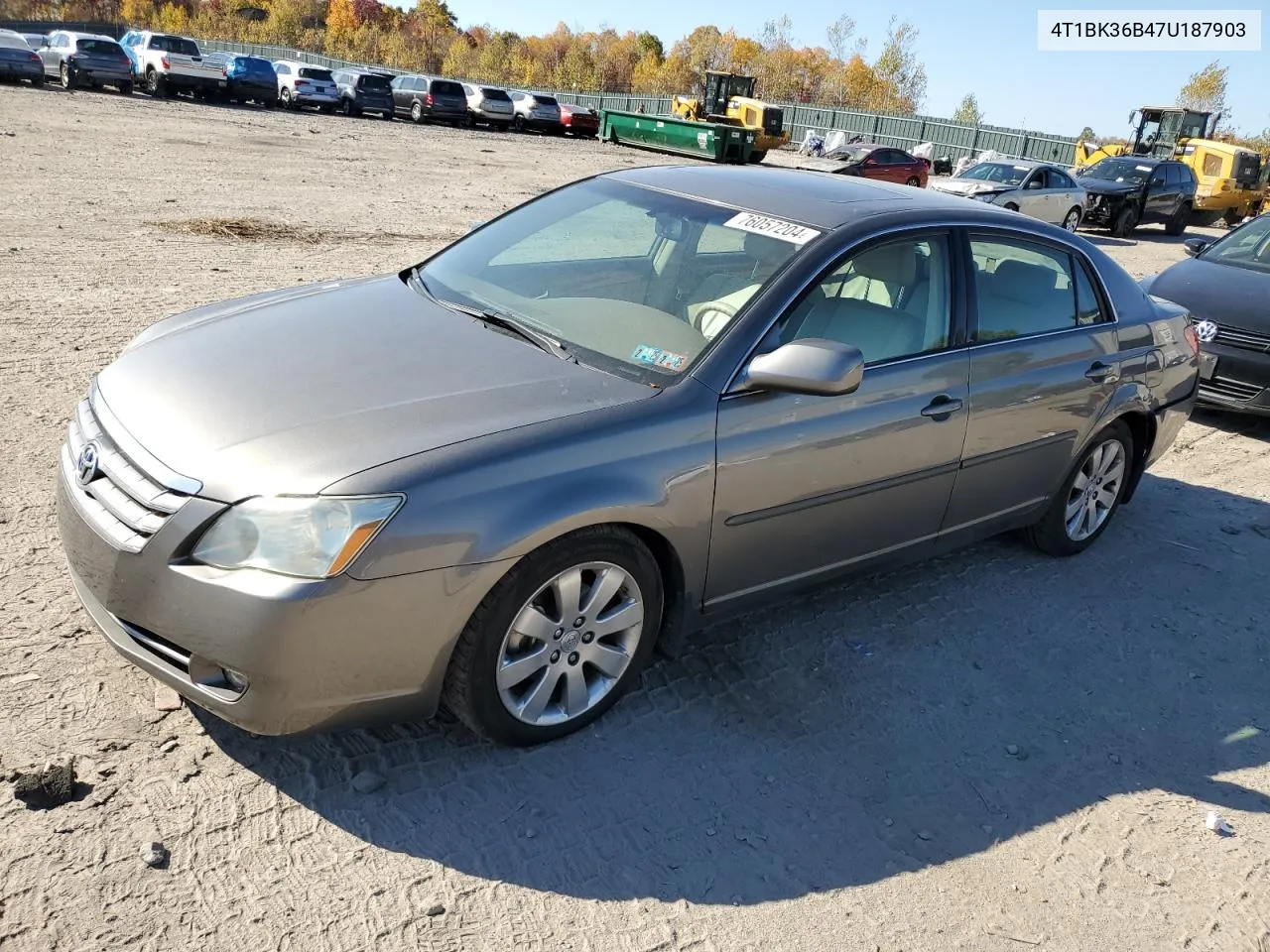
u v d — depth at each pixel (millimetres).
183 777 2789
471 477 2689
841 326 3564
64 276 8133
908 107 77562
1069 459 4605
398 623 2639
